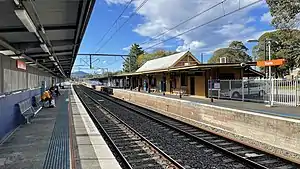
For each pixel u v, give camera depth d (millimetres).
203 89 28109
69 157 6836
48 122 12344
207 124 14508
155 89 43438
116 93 41562
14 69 12008
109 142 10664
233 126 12234
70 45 14234
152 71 36406
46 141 8570
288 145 9219
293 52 37250
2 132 8648
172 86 36562
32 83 19141
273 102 18469
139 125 14711
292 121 9047
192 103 16219
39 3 6941
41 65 22609
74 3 7246
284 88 18406
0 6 6750
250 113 11109
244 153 8891
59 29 10047
